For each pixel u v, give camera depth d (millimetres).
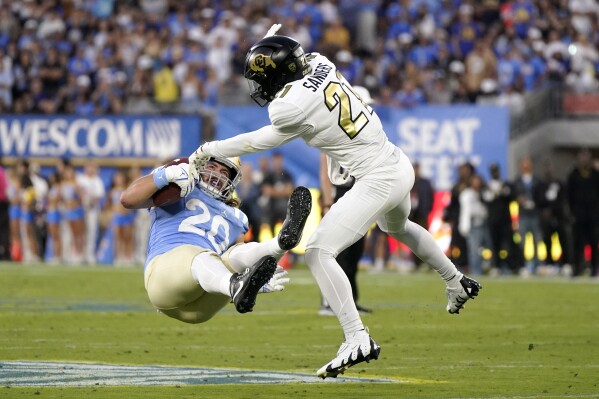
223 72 90062
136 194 23734
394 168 24484
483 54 89938
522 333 36188
